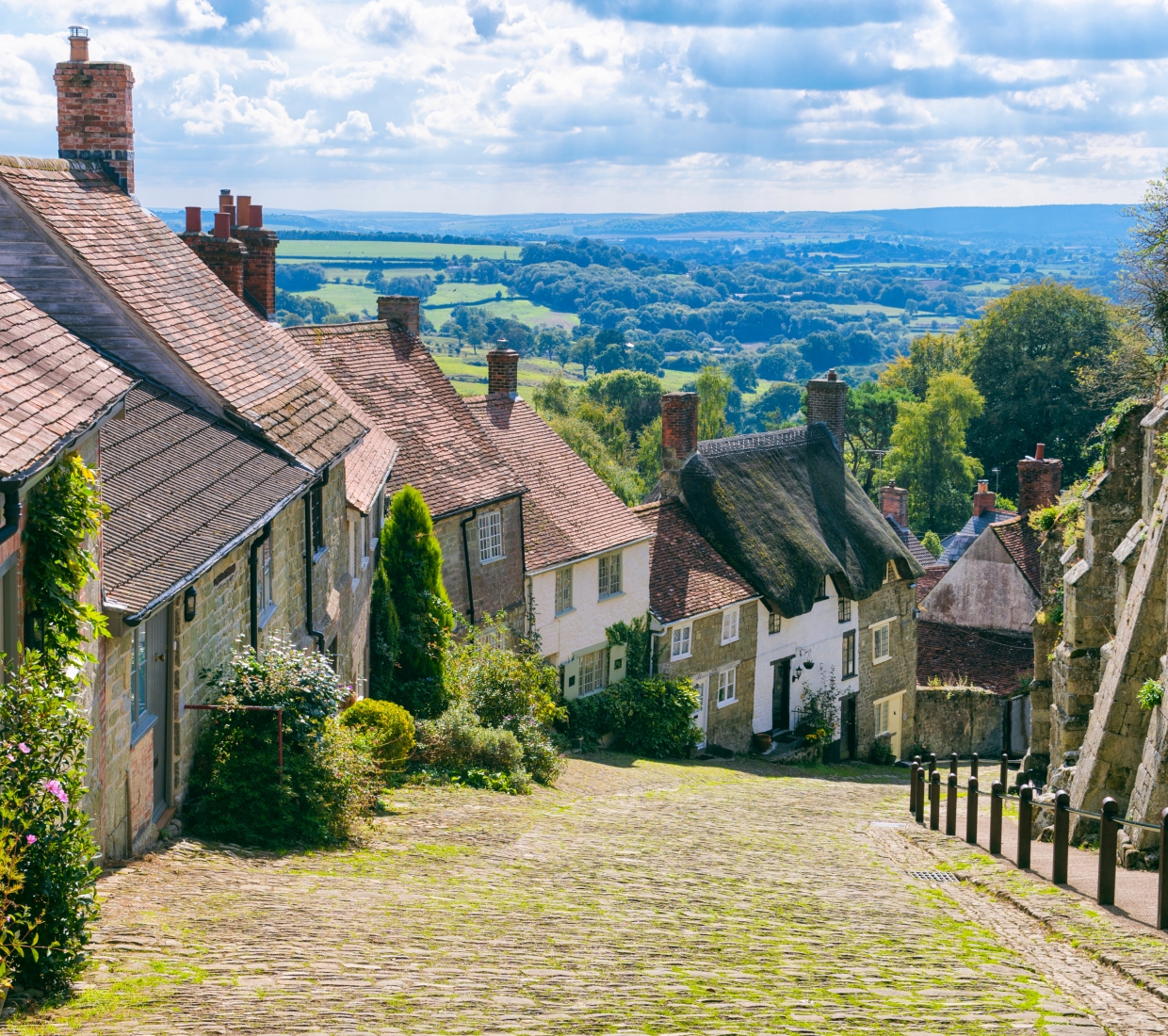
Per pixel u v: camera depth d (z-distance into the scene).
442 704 24.61
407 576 25.16
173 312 17.77
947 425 76.94
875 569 41.41
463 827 16.09
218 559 12.68
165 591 11.25
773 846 16.97
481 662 25.83
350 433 20.11
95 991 7.45
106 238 17.70
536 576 31.23
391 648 24.45
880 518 43.75
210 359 17.55
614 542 33.38
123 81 19.48
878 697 42.81
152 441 14.82
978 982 8.88
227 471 15.27
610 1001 7.77
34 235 16.50
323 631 18.92
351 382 29.34
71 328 16.66
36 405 9.57
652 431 90.31
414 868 12.95
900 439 78.69
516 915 10.77
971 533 56.50
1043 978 9.17
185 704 12.90
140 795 11.73
